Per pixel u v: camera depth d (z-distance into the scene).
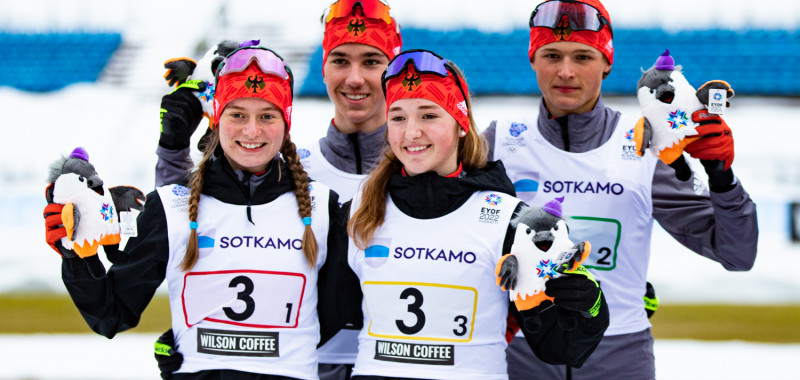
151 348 9.73
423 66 4.18
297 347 4.29
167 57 27.44
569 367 5.28
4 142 21.42
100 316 4.20
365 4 5.32
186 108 4.99
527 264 3.84
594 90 5.28
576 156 5.38
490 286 4.12
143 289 4.31
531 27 5.41
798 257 15.32
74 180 3.93
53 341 10.15
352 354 5.00
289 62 26.16
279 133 4.36
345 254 4.42
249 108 4.31
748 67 24.97
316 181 5.08
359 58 5.34
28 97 24.30
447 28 28.20
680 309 11.95
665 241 16.50
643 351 5.36
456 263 4.10
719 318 11.36
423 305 4.09
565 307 3.80
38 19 30.45
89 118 23.02
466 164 4.44
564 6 5.17
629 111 23.05
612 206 5.29
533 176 5.45
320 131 20.73
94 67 27.16
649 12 28.38
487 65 25.75
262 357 4.23
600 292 3.90
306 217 4.38
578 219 5.33
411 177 4.26
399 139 4.19
